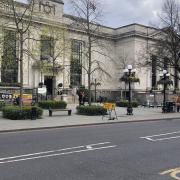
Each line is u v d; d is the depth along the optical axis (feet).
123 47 203.31
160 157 35.22
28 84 157.89
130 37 199.72
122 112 106.52
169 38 131.44
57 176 27.04
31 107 77.41
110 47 189.98
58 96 159.94
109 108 83.41
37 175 27.30
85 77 183.62
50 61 142.00
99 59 193.47
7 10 107.04
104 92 196.34
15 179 26.04
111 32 207.00
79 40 163.43
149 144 44.11
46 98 140.15
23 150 38.75
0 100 109.40
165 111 110.22
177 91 196.13
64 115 88.84
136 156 35.60
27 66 157.48
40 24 145.28
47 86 168.35
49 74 164.86
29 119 75.61
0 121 70.74
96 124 72.23
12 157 34.55
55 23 152.05
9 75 152.76
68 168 29.84
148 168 30.09
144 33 200.13
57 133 55.93
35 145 42.52
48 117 82.38
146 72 196.65
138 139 48.80
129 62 196.13
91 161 32.86
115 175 27.50
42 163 31.83
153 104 150.00
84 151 38.40
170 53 130.93
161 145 43.37
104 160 33.37
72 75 178.40
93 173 28.12
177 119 90.02
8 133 55.98
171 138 50.24
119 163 32.04
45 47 129.29
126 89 196.65
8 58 96.84
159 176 27.37
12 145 42.47
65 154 36.42
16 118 74.54
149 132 57.88
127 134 54.80
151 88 194.08
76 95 165.37
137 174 27.91
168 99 181.37
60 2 167.02
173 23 127.34
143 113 105.81
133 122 79.36
